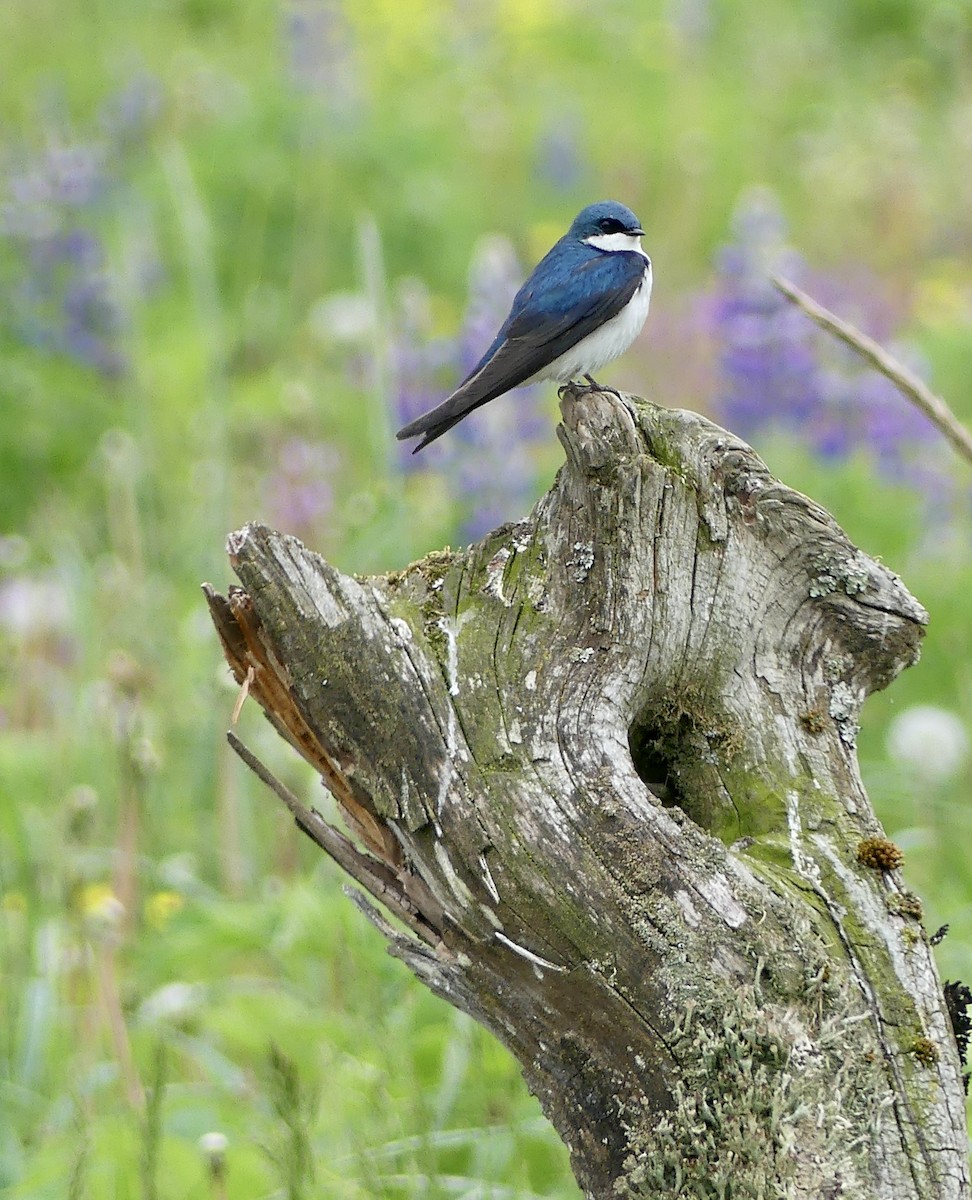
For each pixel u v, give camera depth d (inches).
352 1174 296.8
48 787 446.9
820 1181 197.2
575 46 1147.3
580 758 226.2
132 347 650.8
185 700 485.1
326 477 586.6
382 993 344.2
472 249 822.5
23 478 652.1
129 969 381.4
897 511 577.9
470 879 222.4
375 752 231.6
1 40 1082.1
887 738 490.3
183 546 565.9
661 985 211.2
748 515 245.1
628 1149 212.4
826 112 1036.5
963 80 1079.6
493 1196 296.8
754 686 243.6
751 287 629.0
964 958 364.8
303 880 385.7
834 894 224.2
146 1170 267.0
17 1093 335.0
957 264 857.5
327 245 820.0
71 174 771.4
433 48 1122.0
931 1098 211.3
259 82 921.5
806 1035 206.4
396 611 241.4
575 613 241.4
